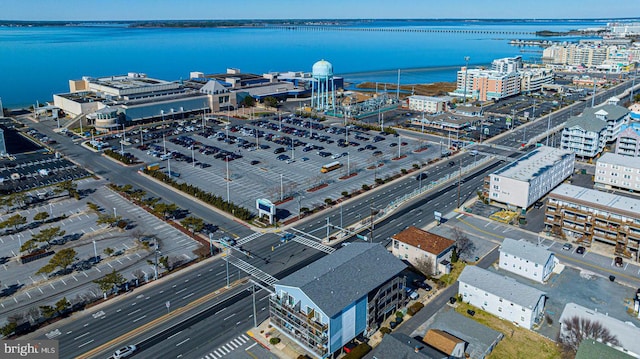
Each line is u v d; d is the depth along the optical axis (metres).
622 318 93.69
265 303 100.44
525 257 107.88
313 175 177.00
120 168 188.12
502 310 94.81
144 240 127.44
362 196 157.38
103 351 86.00
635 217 115.31
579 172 178.00
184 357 84.75
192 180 172.62
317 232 132.25
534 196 145.38
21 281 108.56
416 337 88.81
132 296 102.88
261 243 126.31
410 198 155.62
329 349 82.00
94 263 116.12
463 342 83.62
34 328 92.25
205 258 118.25
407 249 114.69
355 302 85.19
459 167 185.25
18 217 132.75
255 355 85.31
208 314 96.81
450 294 103.25
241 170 183.12
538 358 83.94
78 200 155.75
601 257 117.00
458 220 138.75
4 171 185.38
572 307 89.94
